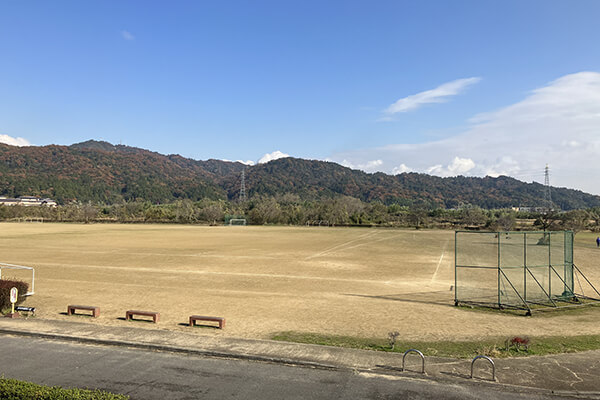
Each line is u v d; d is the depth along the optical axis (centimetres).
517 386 1018
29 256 3891
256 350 1259
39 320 1579
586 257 4003
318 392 991
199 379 1064
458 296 2264
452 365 1158
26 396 847
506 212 12862
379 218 11175
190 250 4569
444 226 9769
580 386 1027
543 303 2116
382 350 1288
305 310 1898
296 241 5919
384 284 2655
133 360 1193
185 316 1762
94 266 3294
